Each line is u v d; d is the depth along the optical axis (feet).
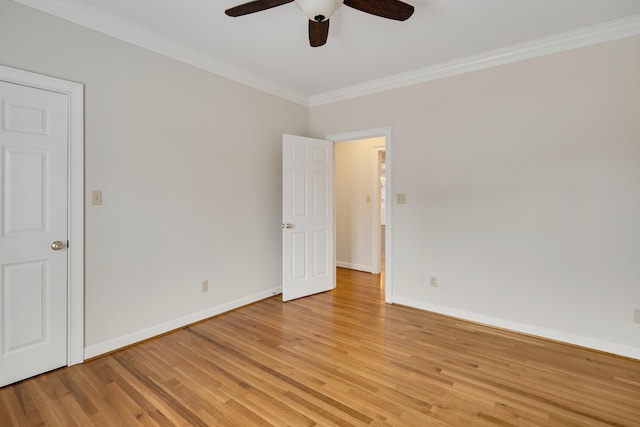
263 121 12.05
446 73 10.45
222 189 10.71
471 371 7.29
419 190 11.13
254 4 5.88
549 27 8.21
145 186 8.71
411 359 7.83
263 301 12.18
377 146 16.88
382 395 6.40
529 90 9.12
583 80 8.38
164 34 8.64
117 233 8.18
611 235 8.14
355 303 12.02
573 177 8.57
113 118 8.05
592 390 6.58
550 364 7.61
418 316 10.69
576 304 8.60
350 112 12.76
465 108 10.16
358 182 17.61
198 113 9.93
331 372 7.24
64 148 7.28
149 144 8.77
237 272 11.32
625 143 7.94
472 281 10.19
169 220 9.27
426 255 11.07
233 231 11.13
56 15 7.10
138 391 6.51
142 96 8.61
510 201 9.48
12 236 6.67
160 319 9.13
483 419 5.71
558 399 6.28
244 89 11.32
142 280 8.71
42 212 7.03
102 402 6.16
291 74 11.39
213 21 8.00
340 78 11.75
